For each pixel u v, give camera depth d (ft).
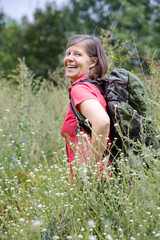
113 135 7.27
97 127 6.42
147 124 7.52
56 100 15.16
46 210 6.82
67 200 6.60
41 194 7.04
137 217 5.97
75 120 7.22
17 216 6.79
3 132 11.43
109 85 7.28
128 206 6.25
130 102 7.39
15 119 12.80
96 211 6.40
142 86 7.42
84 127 7.05
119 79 7.19
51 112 15.44
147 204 6.06
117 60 13.26
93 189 6.34
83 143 6.57
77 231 6.18
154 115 7.82
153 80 8.99
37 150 12.52
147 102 7.58
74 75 8.00
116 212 6.43
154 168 6.82
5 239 6.84
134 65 12.21
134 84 7.25
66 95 14.10
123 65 12.25
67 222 6.63
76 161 6.66
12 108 13.48
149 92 8.59
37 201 7.13
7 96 16.20
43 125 14.57
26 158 11.29
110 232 5.75
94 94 6.99
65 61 8.21
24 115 13.38
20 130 12.28
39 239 5.87
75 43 8.02
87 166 6.43
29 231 6.53
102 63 8.05
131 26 25.36
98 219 6.36
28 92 15.51
